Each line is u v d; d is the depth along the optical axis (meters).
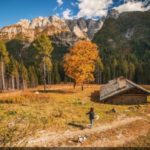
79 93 56.19
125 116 30.16
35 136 21.39
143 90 43.31
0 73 82.88
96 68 111.38
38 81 113.88
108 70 116.12
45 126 24.33
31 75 103.19
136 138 21.77
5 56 68.69
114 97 43.53
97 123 26.58
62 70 120.06
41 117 27.61
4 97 42.97
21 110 31.55
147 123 26.95
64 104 38.56
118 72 120.25
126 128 24.89
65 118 28.03
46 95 45.09
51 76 115.12
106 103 43.19
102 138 21.75
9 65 83.44
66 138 21.64
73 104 38.94
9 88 89.19
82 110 33.56
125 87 44.34
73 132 23.34
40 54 63.19
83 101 42.34
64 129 24.11
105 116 29.86
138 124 26.45
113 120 28.06
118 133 23.22
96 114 29.58
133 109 35.00
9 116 27.67
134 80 120.69
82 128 24.67
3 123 23.97
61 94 52.03
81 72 54.78
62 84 109.88
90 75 56.25
